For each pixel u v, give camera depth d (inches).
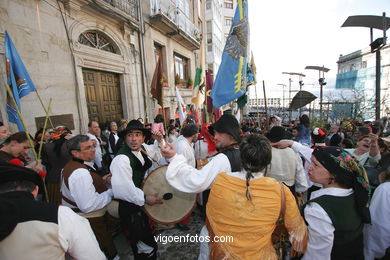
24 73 104.9
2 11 141.9
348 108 376.8
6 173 36.5
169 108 390.9
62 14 186.5
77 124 203.5
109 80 258.5
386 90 504.4
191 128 112.9
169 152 56.3
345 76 637.9
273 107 721.0
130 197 67.4
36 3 164.9
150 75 328.5
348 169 44.7
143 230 75.4
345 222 42.9
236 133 61.4
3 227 29.7
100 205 66.8
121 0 263.3
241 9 110.2
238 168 58.3
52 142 105.2
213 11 814.5
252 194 41.4
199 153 136.6
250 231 40.6
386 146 99.9
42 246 33.3
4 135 102.1
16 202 34.2
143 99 314.2
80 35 216.1
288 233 46.1
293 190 91.0
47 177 103.9
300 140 162.9
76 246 39.7
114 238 99.0
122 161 68.2
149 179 80.0
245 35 111.0
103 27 235.9
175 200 75.5
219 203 43.7
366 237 53.5
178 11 404.5
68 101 194.2
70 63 196.5
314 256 43.6
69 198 68.8
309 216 44.6
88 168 74.6
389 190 50.3
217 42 891.4
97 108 239.1
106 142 191.0
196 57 535.2
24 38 156.6
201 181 51.3
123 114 282.0
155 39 346.9
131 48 286.8
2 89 139.0
